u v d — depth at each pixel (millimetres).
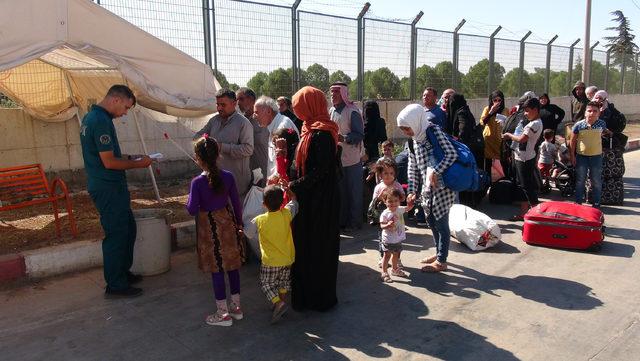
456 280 4934
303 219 4117
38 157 8445
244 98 5855
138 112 8867
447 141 4777
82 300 4473
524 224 6051
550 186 8938
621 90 23469
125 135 9109
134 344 3732
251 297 4574
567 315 4141
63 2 4754
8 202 6102
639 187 9172
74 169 8828
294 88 10328
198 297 4555
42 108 7957
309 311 4277
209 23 8758
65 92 7781
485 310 4258
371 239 6309
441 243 5066
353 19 11430
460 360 3486
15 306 4336
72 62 6816
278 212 3963
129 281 4875
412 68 13312
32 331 3912
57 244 5312
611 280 4863
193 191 3918
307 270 4172
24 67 7094
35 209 6922
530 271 5137
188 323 4066
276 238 3947
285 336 3850
